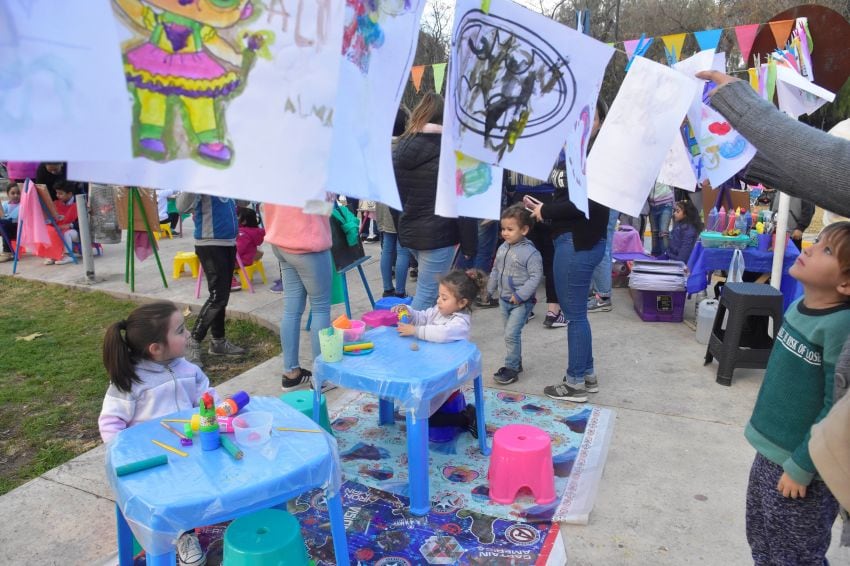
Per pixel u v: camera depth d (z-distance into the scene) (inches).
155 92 36.4
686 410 144.3
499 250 162.4
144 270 294.7
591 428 135.0
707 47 160.1
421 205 148.7
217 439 80.9
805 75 157.4
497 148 64.1
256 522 81.6
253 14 38.0
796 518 68.7
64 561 93.5
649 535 99.6
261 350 195.9
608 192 94.7
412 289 256.8
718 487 112.8
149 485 72.4
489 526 101.6
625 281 263.4
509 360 161.5
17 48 31.9
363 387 107.4
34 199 289.4
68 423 145.8
